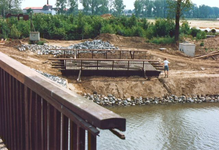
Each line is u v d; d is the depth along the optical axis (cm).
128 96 2283
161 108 2162
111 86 2325
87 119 274
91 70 2414
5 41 3862
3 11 8606
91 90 2275
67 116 320
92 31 4550
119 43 3800
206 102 2361
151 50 3522
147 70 2478
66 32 4541
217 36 4328
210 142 1589
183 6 3853
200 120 1927
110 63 2597
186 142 1577
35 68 2525
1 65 569
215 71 2842
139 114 2014
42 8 13900
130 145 1496
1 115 616
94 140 284
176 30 3928
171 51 3478
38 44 3459
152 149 1471
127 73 2469
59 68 2616
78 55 2872
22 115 484
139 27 4459
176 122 1872
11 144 553
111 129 262
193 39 4144
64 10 11331
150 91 2355
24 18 5309
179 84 2462
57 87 375
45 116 402
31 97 433
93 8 13075
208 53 3538
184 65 2997
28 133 464
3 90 590
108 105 2172
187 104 2284
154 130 1722
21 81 455
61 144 366
